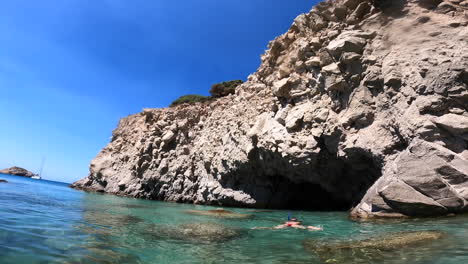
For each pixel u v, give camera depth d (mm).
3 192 16328
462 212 7758
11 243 5422
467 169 7984
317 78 13758
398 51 11172
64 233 6793
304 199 17703
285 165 14891
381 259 4668
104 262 4809
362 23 12531
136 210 13641
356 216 9562
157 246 6129
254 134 16406
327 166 13391
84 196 21359
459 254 4516
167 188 24703
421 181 8062
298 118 13812
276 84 15844
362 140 11250
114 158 33219
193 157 24062
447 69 9578
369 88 11648
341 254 5137
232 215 12367
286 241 6691
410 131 9594
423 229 6449
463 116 8922
